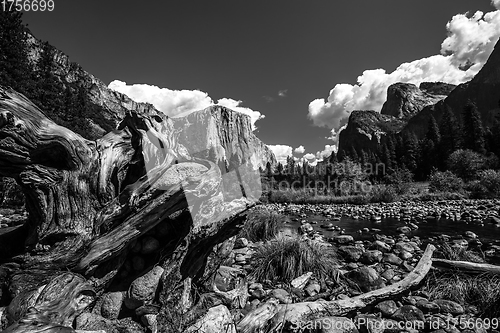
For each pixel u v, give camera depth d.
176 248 1.98
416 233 6.84
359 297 2.63
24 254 1.85
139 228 1.87
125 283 2.00
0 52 16.03
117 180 2.02
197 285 2.45
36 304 1.60
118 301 1.88
